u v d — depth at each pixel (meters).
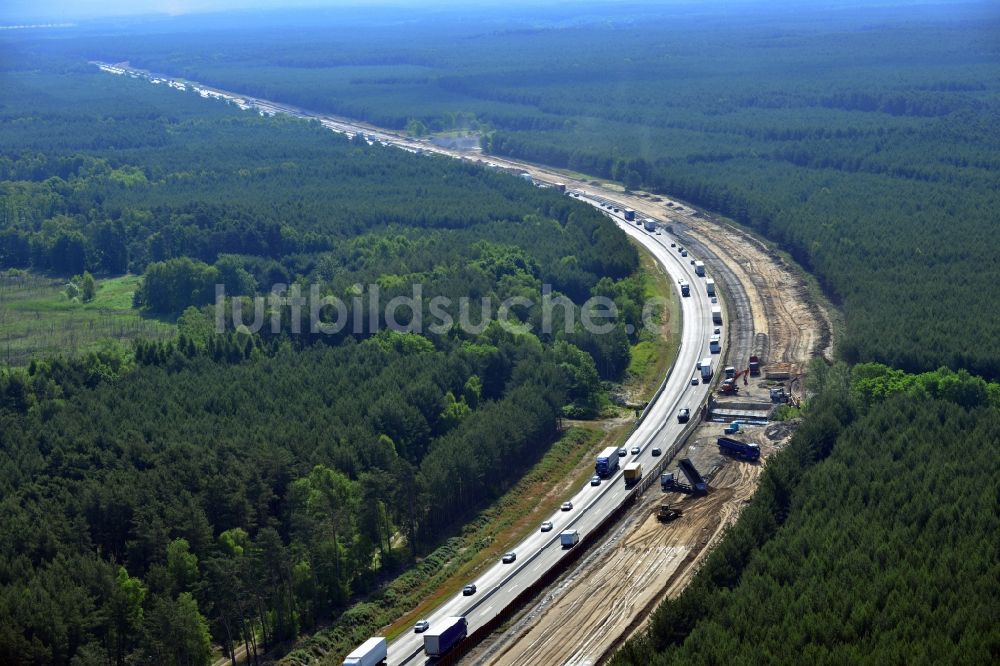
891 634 191.12
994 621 191.75
